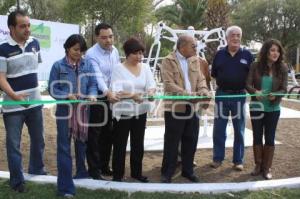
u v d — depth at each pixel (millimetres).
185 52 5363
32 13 35406
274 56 5453
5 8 33375
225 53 6023
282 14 38156
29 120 5148
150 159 6652
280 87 5570
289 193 4914
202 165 6348
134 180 5523
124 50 5191
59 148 4707
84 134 4902
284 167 6223
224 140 6238
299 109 13195
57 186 4812
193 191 4883
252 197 4785
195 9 29531
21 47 4754
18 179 4848
